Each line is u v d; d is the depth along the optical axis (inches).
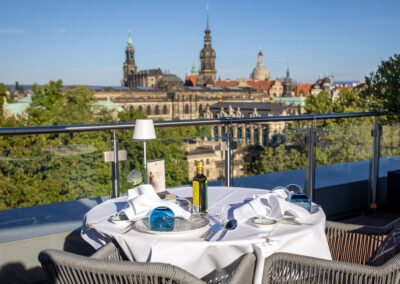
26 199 106.5
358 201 178.7
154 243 62.1
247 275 59.7
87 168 114.3
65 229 112.3
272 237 63.6
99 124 111.5
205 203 78.8
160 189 95.6
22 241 105.7
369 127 177.5
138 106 4286.4
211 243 61.1
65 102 2384.4
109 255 64.8
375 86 228.8
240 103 3954.2
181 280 50.9
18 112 2630.4
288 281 63.9
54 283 57.3
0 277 103.6
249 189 99.1
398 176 182.7
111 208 83.7
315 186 159.9
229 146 137.8
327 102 1796.3
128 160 120.0
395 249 64.0
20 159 105.6
